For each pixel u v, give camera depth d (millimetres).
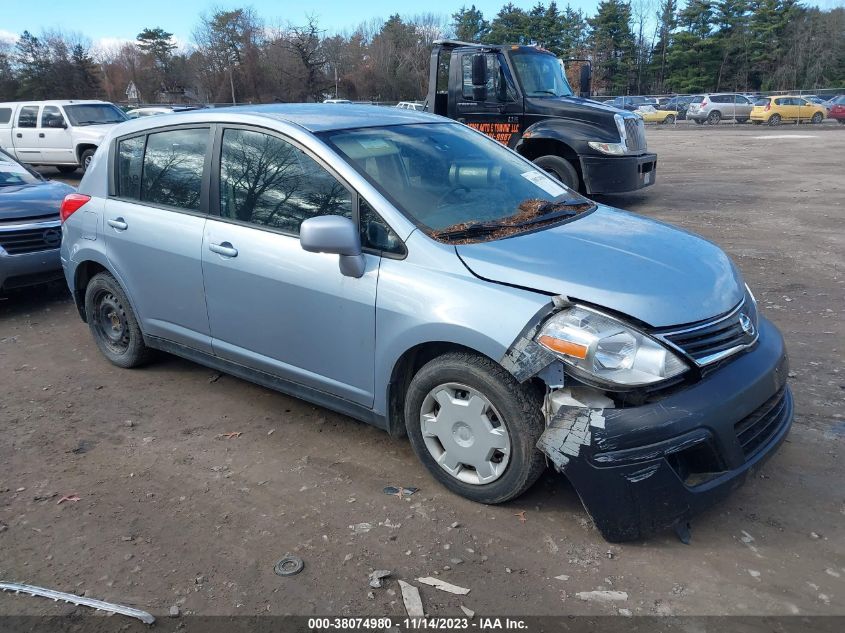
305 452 3869
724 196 12367
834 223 9602
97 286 4961
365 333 3414
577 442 2795
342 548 3035
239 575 2883
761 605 2658
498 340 2928
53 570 2938
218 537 3133
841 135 26391
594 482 2807
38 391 4766
